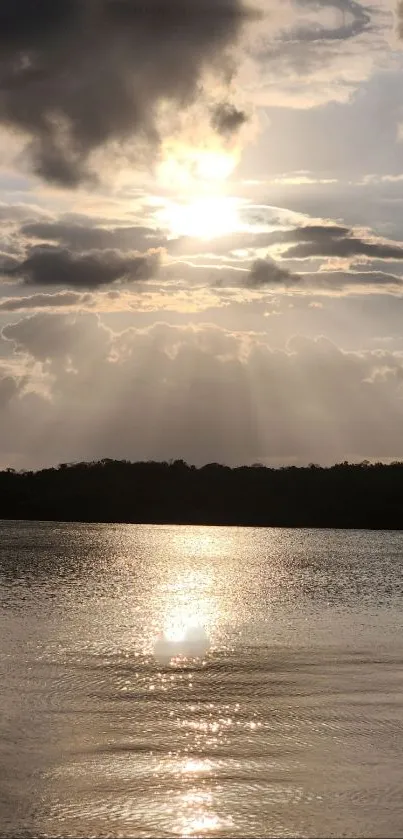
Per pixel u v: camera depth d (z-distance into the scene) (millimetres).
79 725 34125
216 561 127812
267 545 168375
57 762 30156
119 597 78312
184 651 49531
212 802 27219
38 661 45312
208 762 30422
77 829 25375
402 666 45875
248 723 34938
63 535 182125
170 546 160250
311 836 25156
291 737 33219
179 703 37594
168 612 68188
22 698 37781
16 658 45938
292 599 80000
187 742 32406
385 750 31938
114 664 45125
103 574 102250
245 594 84125
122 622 61188
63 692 38938
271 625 61719
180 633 56594
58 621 60500
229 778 29141
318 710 36812
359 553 147250
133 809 26672
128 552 141125
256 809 26844
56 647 49500
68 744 31938
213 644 52438
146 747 31781
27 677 41625
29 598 74062
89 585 88188
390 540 189625
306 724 34812
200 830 25438
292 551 151750
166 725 34375
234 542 177375
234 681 41906
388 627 61250
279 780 28969
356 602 77750
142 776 29078
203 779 28953
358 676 43281
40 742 32062
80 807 26688
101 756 30812
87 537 177625
